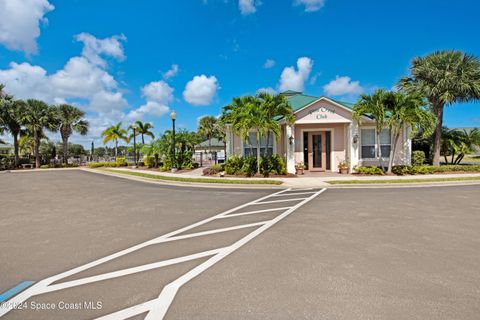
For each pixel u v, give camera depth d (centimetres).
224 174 1655
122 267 387
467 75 1582
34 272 374
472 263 383
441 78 1605
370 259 400
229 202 878
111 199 964
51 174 2250
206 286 329
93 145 4772
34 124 2972
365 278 342
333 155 1744
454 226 564
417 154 1772
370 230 541
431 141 1858
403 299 293
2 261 412
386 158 1720
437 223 588
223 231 552
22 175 2153
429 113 1445
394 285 323
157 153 2414
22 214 731
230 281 340
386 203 810
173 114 1998
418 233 520
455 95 1625
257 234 527
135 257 423
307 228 560
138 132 3375
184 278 350
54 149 4109
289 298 299
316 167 1777
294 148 1764
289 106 1502
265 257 414
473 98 1631
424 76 1675
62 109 3406
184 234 537
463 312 270
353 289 316
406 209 727
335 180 1322
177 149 2283
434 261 391
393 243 466
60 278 355
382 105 1460
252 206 804
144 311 280
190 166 2203
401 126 1521
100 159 4381
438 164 1734
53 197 1023
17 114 2894
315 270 367
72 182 1578
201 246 467
